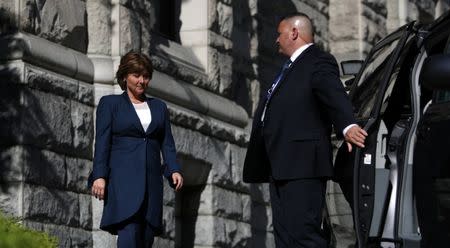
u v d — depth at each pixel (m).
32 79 11.60
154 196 9.97
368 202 9.25
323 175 9.30
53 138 11.89
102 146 9.90
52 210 11.79
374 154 9.31
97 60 12.87
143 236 9.95
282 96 9.46
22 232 7.39
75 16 12.68
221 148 15.45
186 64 15.05
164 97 14.06
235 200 15.79
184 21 15.66
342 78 14.19
